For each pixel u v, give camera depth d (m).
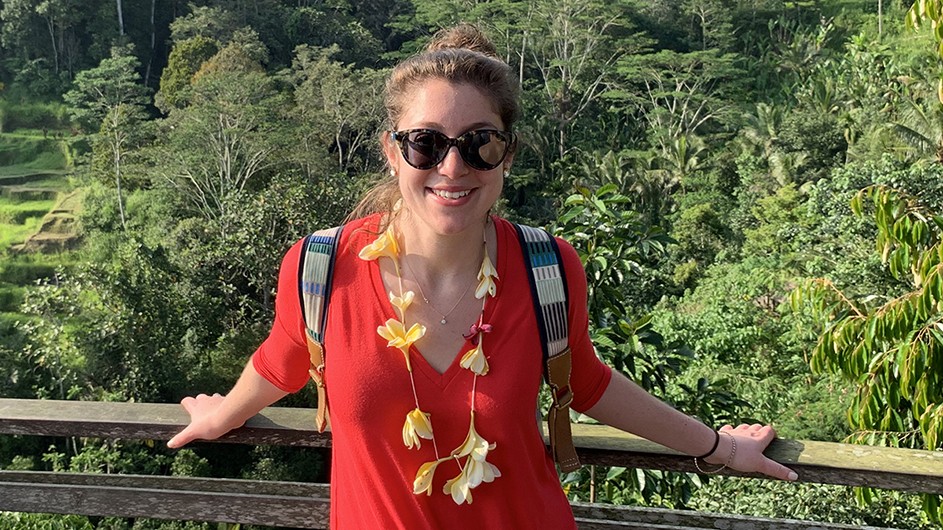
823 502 6.96
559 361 1.24
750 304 15.24
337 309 1.21
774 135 27.53
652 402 1.39
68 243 29.50
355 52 41.47
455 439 1.19
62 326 16.05
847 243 13.54
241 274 19.19
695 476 3.32
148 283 16.92
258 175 28.31
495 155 1.18
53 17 40.53
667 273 19.23
